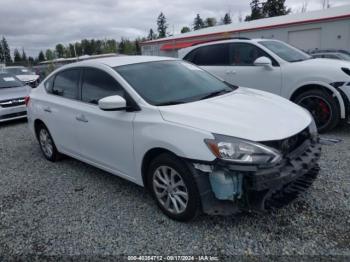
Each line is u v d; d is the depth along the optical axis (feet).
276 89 19.90
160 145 10.04
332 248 8.67
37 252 9.46
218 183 8.92
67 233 10.30
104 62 13.44
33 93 17.72
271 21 82.94
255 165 8.62
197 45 24.88
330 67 17.85
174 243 9.40
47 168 16.43
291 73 19.04
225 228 9.91
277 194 9.54
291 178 9.09
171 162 9.92
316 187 12.01
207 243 9.28
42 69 97.76
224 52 22.90
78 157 14.76
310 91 18.48
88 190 13.38
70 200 12.56
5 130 26.86
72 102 14.26
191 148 9.24
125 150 11.60
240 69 21.63
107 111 12.09
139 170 11.30
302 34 70.95
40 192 13.53
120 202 12.10
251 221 10.14
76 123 13.80
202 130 9.27
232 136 8.92
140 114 10.95
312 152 10.19
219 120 9.55
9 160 18.29
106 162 12.92
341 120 18.62
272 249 8.81
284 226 9.77
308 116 11.18
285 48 21.63
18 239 10.18
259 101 11.62
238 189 8.95
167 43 103.19
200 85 13.08
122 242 9.62
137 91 11.52
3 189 14.12
